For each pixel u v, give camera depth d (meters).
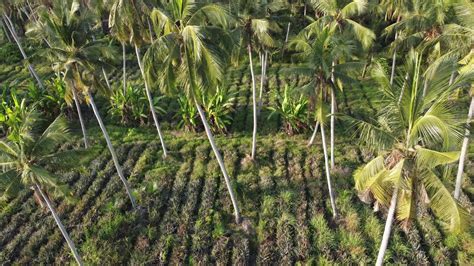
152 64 13.96
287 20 21.09
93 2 22.77
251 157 21.62
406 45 23.05
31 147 12.53
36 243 17.05
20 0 29.91
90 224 17.88
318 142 22.94
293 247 16.17
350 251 15.84
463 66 13.77
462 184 18.67
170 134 24.44
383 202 11.62
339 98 27.67
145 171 21.20
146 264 15.84
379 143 11.10
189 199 18.95
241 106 27.05
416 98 10.70
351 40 18.83
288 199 18.53
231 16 13.53
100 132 24.80
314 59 15.22
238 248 16.31
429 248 15.88
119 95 25.64
